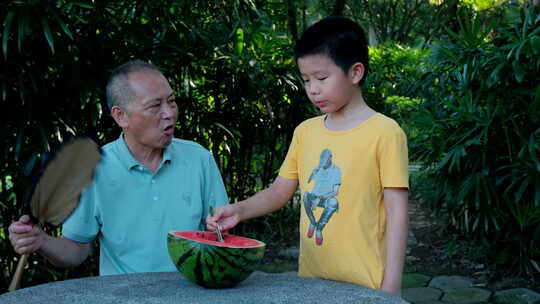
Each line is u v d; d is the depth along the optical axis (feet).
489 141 10.59
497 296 10.05
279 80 12.10
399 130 4.93
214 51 10.20
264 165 14.14
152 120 5.02
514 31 10.41
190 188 5.45
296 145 5.56
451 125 11.23
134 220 5.26
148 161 5.38
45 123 7.11
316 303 3.43
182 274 3.85
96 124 8.02
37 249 4.34
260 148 13.79
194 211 5.43
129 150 5.34
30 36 6.99
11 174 7.46
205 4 9.95
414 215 16.57
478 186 10.33
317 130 5.30
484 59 10.38
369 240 4.86
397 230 4.73
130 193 5.25
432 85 12.93
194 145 5.71
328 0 29.73
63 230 5.08
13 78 6.86
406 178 4.82
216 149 11.93
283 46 12.27
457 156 10.12
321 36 4.74
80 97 7.18
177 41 9.02
